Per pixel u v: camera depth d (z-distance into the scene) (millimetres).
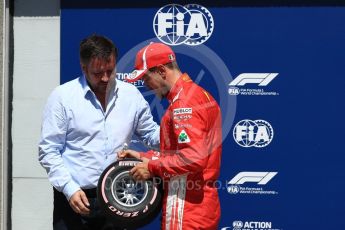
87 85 6473
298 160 8445
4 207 8547
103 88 6453
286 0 8344
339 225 8461
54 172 6375
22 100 8586
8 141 8570
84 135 6484
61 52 8539
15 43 8555
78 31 8516
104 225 6656
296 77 8398
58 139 6461
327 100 8391
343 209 8438
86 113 6469
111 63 6312
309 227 8484
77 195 6270
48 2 8516
